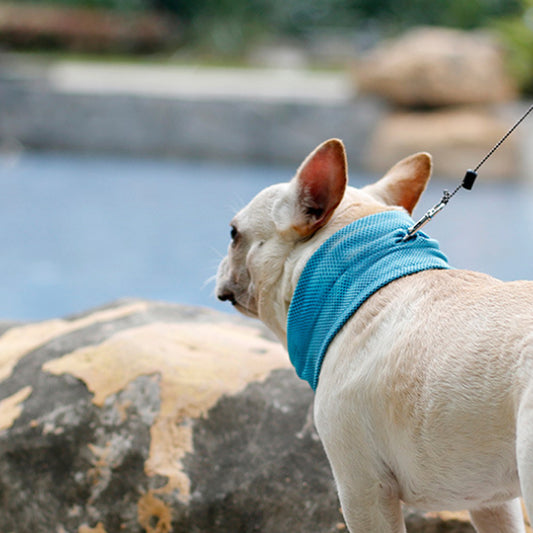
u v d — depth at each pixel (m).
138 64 15.41
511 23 13.28
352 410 1.47
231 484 1.99
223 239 8.05
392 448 1.43
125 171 11.26
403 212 1.69
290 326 1.64
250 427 2.09
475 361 1.28
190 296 6.31
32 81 11.89
